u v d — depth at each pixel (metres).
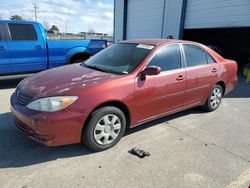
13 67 6.35
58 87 3.11
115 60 3.98
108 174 2.82
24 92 3.22
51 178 2.71
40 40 6.68
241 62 14.20
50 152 3.25
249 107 5.61
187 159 3.21
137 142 3.62
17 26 6.29
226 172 2.97
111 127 3.33
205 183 2.75
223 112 5.17
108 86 3.19
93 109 3.07
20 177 2.71
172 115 4.82
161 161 3.14
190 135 3.96
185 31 11.40
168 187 2.65
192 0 10.21
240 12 8.42
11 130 3.85
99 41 7.93
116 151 3.34
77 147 3.39
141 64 3.63
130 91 3.39
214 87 4.98
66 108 2.89
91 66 4.05
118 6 14.98
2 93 6.02
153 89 3.68
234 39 15.18
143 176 2.81
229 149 3.55
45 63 6.89
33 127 2.88
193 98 4.53
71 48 7.32
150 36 12.93
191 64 4.38
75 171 2.85
